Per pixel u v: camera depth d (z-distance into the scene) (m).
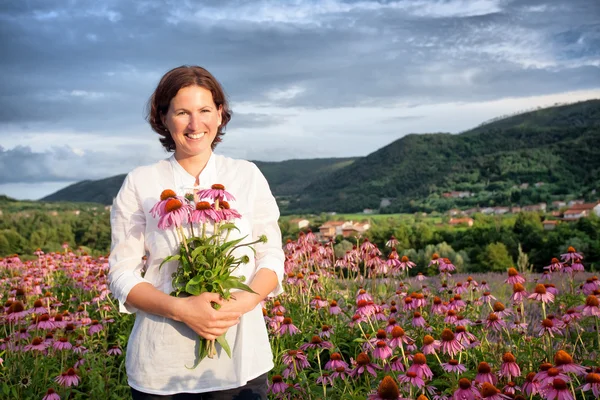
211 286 2.24
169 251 2.34
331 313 5.93
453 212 131.75
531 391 3.34
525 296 4.96
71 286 9.42
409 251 42.50
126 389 4.58
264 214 2.57
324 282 7.14
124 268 2.37
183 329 2.31
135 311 2.42
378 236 30.94
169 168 2.50
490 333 5.54
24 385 4.43
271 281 2.39
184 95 2.38
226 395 2.33
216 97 2.51
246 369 2.34
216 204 2.29
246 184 2.53
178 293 2.28
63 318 5.69
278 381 4.04
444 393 3.69
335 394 3.84
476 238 48.78
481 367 3.58
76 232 45.62
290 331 5.05
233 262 2.31
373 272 7.05
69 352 5.46
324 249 7.64
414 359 3.60
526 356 4.09
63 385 4.42
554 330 4.55
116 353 5.40
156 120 2.60
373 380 3.88
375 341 4.20
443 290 6.24
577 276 8.98
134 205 2.44
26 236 44.84
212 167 2.51
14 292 7.88
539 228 48.62
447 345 3.99
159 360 2.29
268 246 2.52
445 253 41.94
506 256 42.03
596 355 4.24
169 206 2.21
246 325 2.39
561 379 3.16
